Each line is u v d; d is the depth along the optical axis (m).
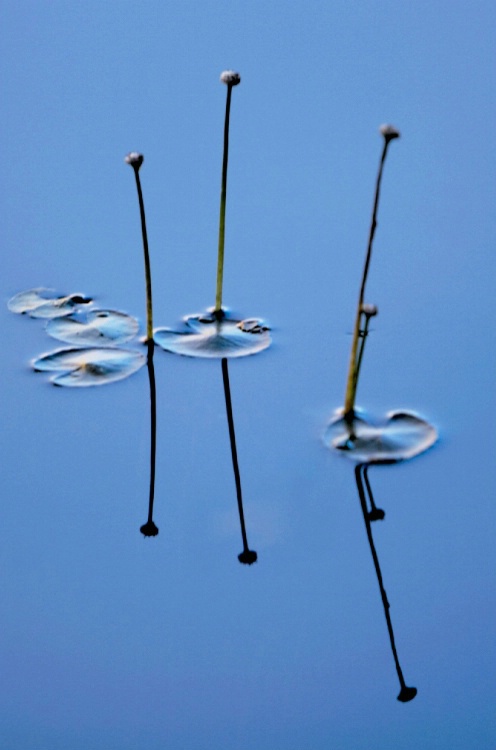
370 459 1.40
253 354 1.46
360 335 1.42
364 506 1.39
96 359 1.46
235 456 1.41
